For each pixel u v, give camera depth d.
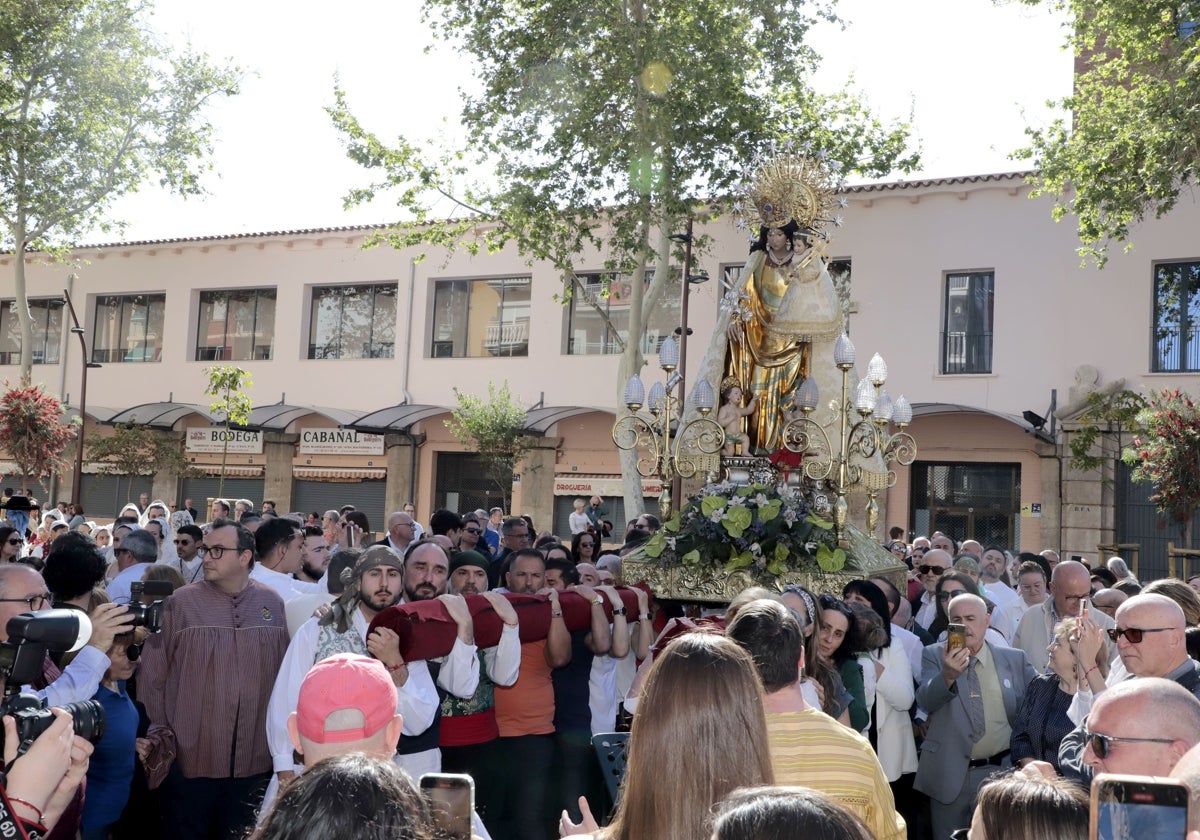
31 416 26.83
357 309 30.08
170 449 30.30
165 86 28.78
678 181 20.61
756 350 9.59
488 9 21.05
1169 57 17.53
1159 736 2.69
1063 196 22.45
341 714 2.89
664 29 20.52
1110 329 21.98
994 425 22.89
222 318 31.56
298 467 29.86
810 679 4.98
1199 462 17.81
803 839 1.84
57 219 27.81
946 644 6.16
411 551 5.92
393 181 21.81
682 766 2.81
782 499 8.23
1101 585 9.90
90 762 5.04
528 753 6.57
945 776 6.29
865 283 23.92
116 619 4.65
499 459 26.25
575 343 27.48
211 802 5.82
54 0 26.58
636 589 7.16
